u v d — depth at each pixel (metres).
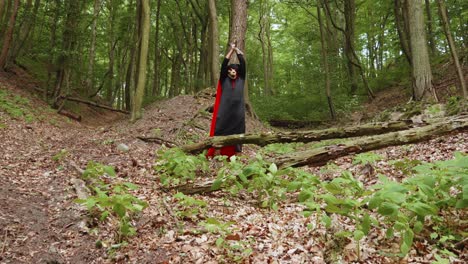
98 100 25.80
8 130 10.22
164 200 4.65
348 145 5.39
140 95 12.65
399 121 5.92
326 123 18.17
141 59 12.60
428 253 3.04
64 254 3.42
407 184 3.44
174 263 3.25
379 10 24.62
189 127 10.88
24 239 3.58
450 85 15.77
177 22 27.31
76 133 12.81
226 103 6.48
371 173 5.58
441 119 5.68
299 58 27.88
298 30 29.64
